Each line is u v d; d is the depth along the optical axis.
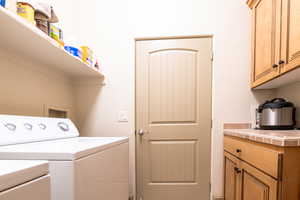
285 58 1.23
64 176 0.61
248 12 1.85
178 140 1.93
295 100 1.58
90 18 2.00
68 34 1.84
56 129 1.20
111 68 1.98
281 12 1.28
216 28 1.88
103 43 1.99
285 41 1.23
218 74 1.88
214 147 1.88
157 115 1.95
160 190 1.94
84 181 0.68
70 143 0.91
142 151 1.96
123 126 1.97
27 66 1.30
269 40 1.45
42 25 1.06
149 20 1.94
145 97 1.97
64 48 1.30
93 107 2.00
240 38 1.86
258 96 1.85
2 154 0.65
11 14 0.79
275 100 1.56
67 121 1.37
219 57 1.88
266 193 0.98
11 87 1.16
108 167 0.92
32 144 0.86
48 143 0.91
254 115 1.84
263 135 1.01
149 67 1.96
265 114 1.56
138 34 1.95
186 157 1.92
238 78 1.87
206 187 1.89
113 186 0.99
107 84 1.99
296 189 0.86
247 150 1.23
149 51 1.96
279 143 0.87
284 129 1.47
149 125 1.96
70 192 0.61
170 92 1.94
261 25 1.59
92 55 1.74
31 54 1.26
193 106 1.92
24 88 1.27
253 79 1.75
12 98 1.17
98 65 1.91
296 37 1.12
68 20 1.84
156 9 1.93
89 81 2.00
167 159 1.94
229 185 1.63
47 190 0.52
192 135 1.92
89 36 2.00
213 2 1.88
